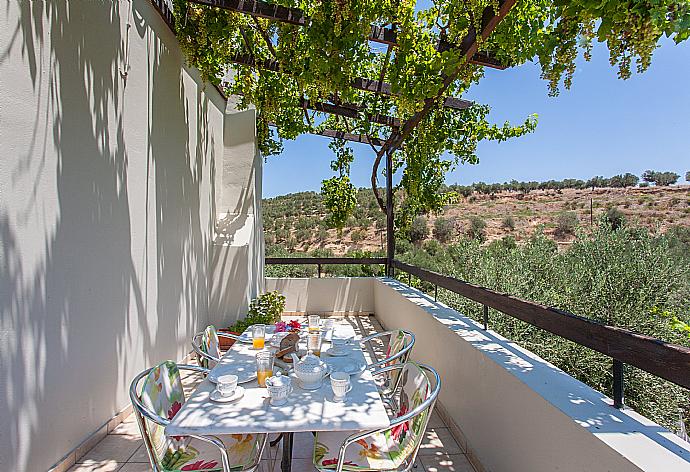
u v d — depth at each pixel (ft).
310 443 8.13
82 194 7.45
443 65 9.38
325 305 21.65
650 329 10.16
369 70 16.52
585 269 12.02
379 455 5.79
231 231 16.87
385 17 9.54
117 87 8.72
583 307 11.44
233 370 6.68
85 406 7.54
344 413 5.15
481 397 7.08
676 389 8.75
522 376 5.82
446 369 9.08
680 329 9.18
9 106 5.70
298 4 10.49
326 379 6.31
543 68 6.60
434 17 9.91
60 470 6.73
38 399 6.26
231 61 13.30
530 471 5.38
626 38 4.88
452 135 16.03
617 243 11.68
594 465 4.07
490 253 17.06
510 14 7.93
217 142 16.81
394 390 8.46
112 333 8.49
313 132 20.71
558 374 5.90
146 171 10.18
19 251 5.89
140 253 9.83
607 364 10.16
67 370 6.99
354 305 21.77
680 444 3.89
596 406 4.78
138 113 9.73
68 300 7.02
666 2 4.33
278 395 5.41
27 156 6.05
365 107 17.15
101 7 8.09
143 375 5.88
